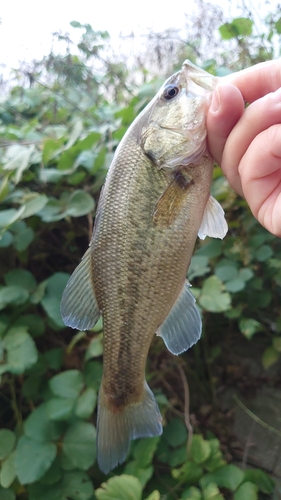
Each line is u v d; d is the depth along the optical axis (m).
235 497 0.31
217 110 0.19
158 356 0.44
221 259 0.43
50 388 0.36
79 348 0.41
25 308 0.37
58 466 0.31
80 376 0.34
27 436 0.31
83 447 0.31
